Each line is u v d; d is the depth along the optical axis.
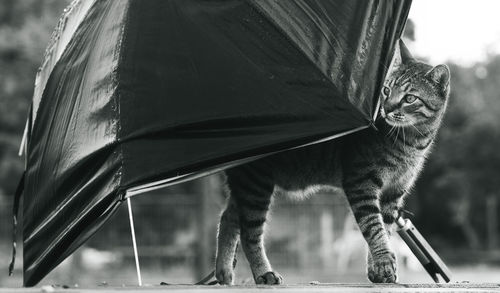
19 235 5.60
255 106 1.70
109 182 1.69
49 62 1.95
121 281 5.09
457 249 10.71
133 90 1.71
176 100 1.71
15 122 7.41
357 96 1.70
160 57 1.72
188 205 5.79
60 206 1.79
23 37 7.31
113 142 1.70
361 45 1.74
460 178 10.35
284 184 2.10
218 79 1.71
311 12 1.74
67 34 1.92
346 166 2.01
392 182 2.05
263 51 1.72
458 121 11.07
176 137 1.70
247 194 2.07
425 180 10.62
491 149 10.25
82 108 1.77
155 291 1.58
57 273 5.39
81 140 1.76
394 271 1.93
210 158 1.69
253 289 1.63
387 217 2.07
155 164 1.68
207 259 5.01
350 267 5.54
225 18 1.74
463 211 10.53
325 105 1.70
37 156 1.88
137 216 5.76
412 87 2.04
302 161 2.06
